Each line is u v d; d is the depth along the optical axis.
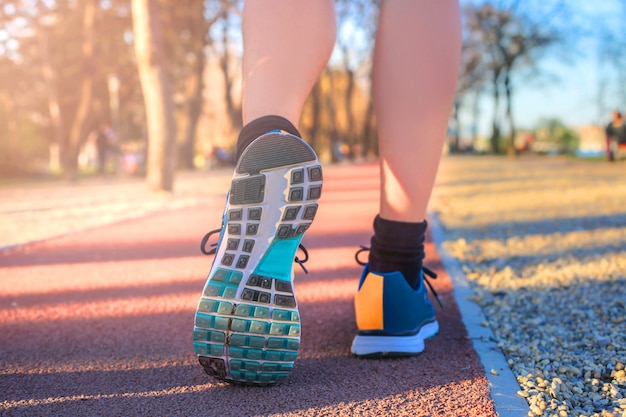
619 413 1.21
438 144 1.56
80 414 1.22
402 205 1.57
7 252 3.75
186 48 21.77
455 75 1.56
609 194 7.52
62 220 5.75
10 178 24.09
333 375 1.45
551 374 1.47
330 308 2.18
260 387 1.37
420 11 1.54
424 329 1.74
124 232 4.68
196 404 1.27
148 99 8.41
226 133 33.62
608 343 1.73
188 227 4.96
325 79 34.75
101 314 2.13
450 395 1.32
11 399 1.31
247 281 1.20
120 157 24.97
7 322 2.04
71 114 30.67
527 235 4.24
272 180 1.20
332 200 7.54
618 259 3.16
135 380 1.43
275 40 1.32
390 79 1.55
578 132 39.00
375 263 1.63
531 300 2.32
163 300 2.35
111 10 21.58
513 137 31.52
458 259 3.33
